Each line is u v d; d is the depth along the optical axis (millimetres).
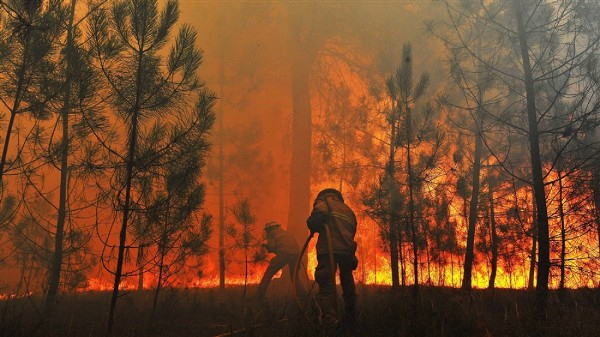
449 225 7039
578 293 5590
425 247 6402
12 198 5734
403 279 5879
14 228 5641
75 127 4590
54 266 5250
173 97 4273
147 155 4207
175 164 4410
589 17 5102
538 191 4914
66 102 4461
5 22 4234
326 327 4137
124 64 4262
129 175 4199
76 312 5641
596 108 4836
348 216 4891
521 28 5172
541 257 4781
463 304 4809
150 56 4336
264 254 7000
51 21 4301
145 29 4168
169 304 5301
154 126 4320
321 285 4516
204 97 4422
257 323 4883
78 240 5246
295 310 5375
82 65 4281
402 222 6066
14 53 4258
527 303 5230
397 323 4277
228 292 8539
